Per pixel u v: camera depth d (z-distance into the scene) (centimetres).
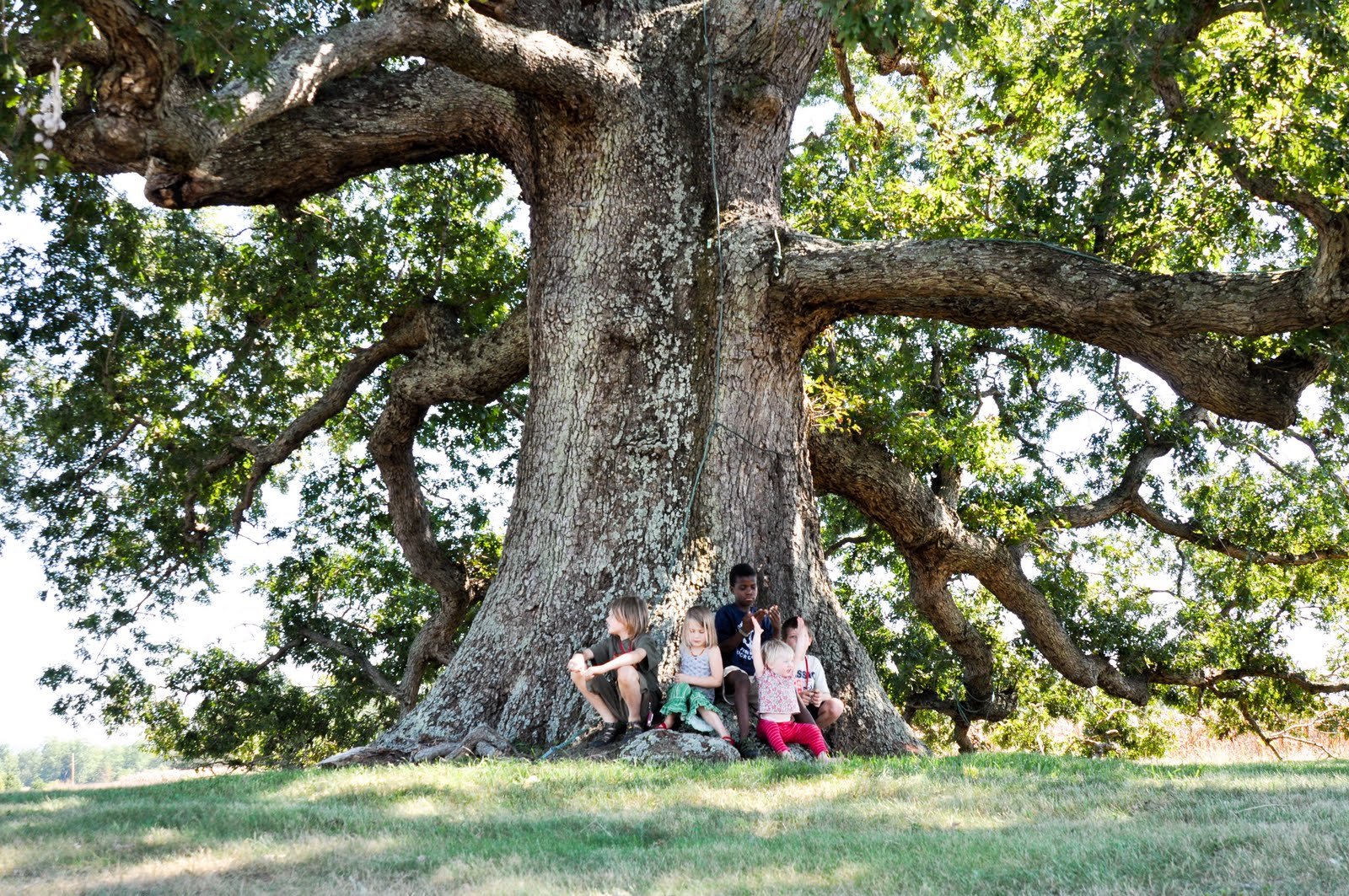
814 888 438
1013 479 1930
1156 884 434
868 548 2288
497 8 1129
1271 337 1494
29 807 649
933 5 1145
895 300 1119
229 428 1936
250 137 1077
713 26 1191
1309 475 2022
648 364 1101
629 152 1136
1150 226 1597
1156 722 2494
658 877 459
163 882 455
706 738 866
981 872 456
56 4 690
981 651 1936
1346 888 413
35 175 706
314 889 444
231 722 2261
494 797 666
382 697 2341
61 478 1981
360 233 1764
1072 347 2056
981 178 1773
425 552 1845
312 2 1488
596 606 1027
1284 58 1143
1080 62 1218
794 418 1143
